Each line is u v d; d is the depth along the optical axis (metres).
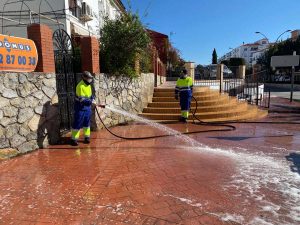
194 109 11.26
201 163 5.74
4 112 5.90
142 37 9.98
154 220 3.54
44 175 5.09
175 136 8.26
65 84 8.18
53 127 7.35
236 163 5.73
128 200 4.08
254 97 16.91
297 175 5.04
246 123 10.45
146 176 5.02
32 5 13.69
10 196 4.22
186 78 10.14
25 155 6.35
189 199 4.11
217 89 14.96
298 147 6.99
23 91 6.33
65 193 4.31
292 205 3.92
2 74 5.80
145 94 12.05
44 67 6.89
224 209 3.81
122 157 6.18
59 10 13.59
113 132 8.82
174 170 5.32
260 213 3.71
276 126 9.84
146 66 12.23
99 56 9.57
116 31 9.69
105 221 3.52
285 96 22.72
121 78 10.22
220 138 8.00
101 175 5.07
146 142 7.56
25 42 6.37
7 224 3.46
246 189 4.45
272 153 6.46
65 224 3.45
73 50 8.72
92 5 18.19
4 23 13.73
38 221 3.52
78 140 7.75
